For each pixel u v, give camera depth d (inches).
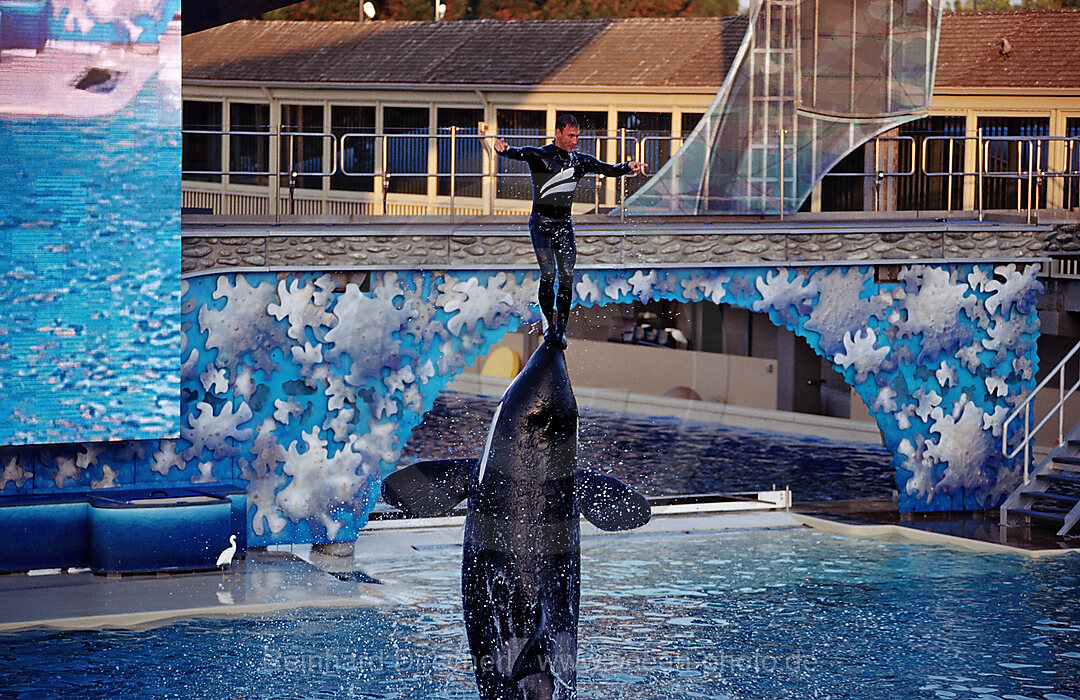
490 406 715.4
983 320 784.3
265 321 658.2
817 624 548.1
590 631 534.9
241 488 653.3
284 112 1379.2
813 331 749.9
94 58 590.2
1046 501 783.7
